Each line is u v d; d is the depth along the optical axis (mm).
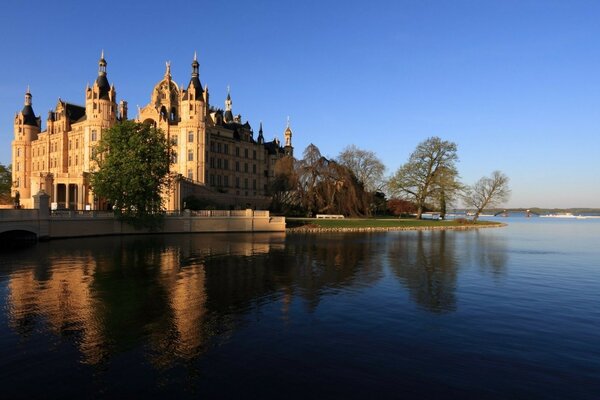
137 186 59969
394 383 11336
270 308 18875
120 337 14727
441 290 23281
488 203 111750
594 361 13016
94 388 10875
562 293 22734
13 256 35656
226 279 25750
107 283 24000
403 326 16438
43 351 13344
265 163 133625
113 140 61031
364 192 96375
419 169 102438
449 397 10570
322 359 12938
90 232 58688
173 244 47812
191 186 89938
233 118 151375
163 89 110188
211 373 11828
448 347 14133
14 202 98625
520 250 45406
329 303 19953
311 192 84250
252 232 73500
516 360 13039
